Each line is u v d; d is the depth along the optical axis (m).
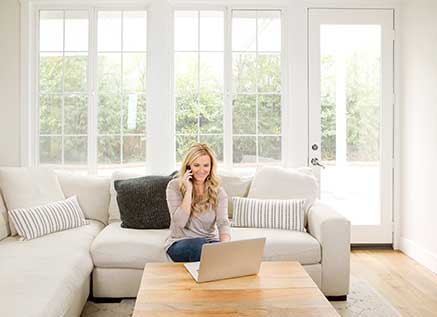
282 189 3.67
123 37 4.45
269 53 4.50
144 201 3.47
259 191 3.69
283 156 4.53
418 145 4.14
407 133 4.39
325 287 3.14
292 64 4.48
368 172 4.61
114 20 4.45
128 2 4.38
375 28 4.57
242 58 4.50
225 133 4.50
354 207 4.62
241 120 4.52
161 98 4.39
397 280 3.59
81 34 4.43
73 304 2.46
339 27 4.54
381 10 4.54
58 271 2.48
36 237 3.20
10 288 2.18
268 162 4.54
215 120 4.52
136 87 4.48
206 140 4.52
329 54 4.54
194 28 4.48
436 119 3.79
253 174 3.96
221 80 4.50
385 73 4.57
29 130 4.37
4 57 4.33
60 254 2.79
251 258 2.30
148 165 4.42
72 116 4.45
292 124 4.50
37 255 2.75
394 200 4.60
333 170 4.58
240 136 4.52
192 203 2.92
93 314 2.89
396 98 4.57
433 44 3.82
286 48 4.50
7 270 2.45
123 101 4.47
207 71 4.50
